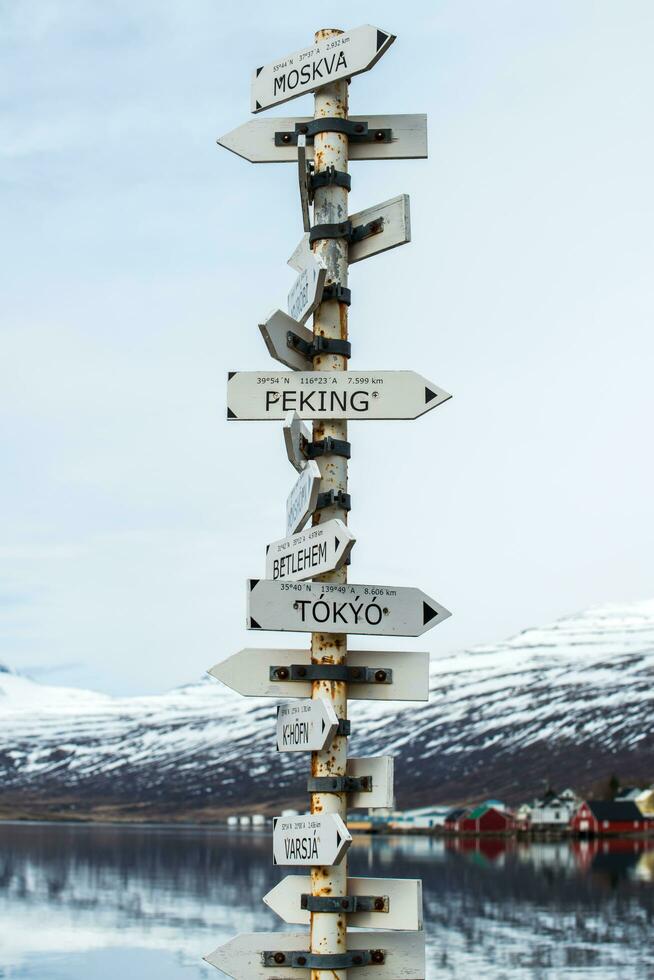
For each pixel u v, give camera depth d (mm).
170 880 83188
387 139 9883
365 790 8695
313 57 9852
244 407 9406
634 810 184375
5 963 41344
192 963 41031
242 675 9055
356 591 9062
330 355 9570
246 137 10047
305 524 9398
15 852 128875
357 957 8578
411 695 9078
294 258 9797
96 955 43281
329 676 8930
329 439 9367
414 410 9367
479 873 92562
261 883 79938
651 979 36906
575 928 51406
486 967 39562
